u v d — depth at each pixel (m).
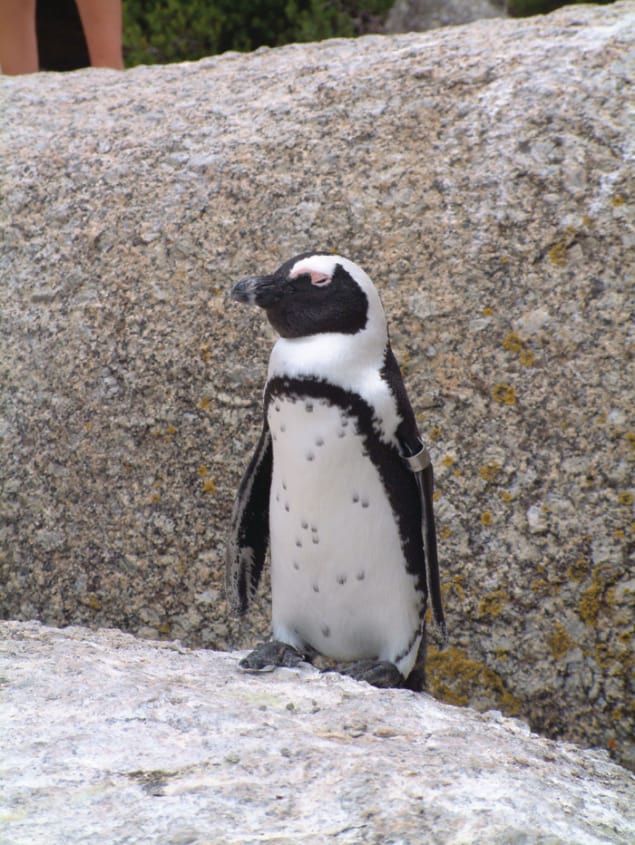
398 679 12.61
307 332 12.45
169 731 9.72
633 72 16.05
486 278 15.48
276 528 12.84
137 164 17.69
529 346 15.10
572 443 14.72
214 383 16.17
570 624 14.40
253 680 11.69
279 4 36.94
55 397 16.92
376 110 16.97
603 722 14.16
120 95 19.36
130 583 16.19
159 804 8.34
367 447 12.26
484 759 9.77
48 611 16.52
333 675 12.04
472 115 16.42
